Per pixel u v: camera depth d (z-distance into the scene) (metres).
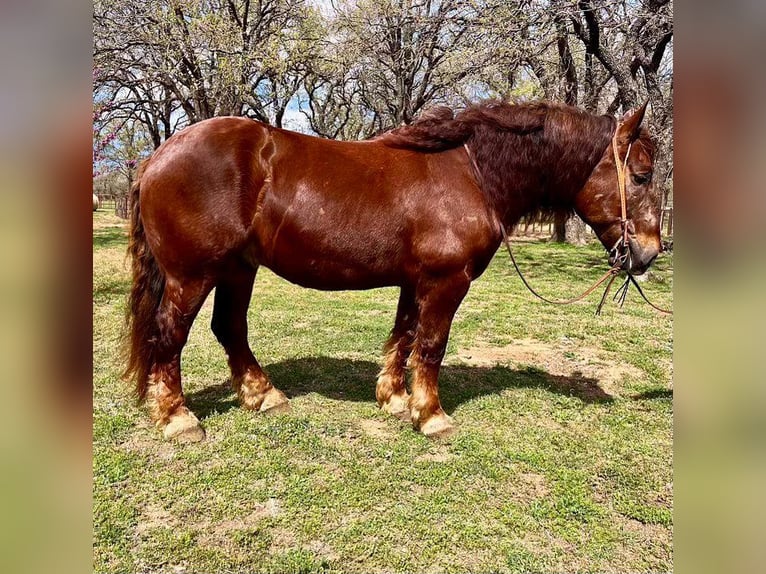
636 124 2.90
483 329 5.70
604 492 2.54
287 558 2.01
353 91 21.36
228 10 13.30
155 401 2.91
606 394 3.84
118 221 22.67
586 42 8.85
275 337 5.11
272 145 2.74
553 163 3.02
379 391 3.44
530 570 1.99
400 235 2.80
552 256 13.58
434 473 2.63
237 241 2.69
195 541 2.10
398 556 2.04
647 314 6.63
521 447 2.93
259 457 2.75
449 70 11.69
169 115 17.11
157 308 2.88
